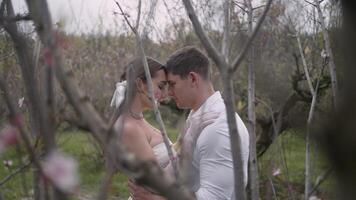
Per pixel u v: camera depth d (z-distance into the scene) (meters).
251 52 2.02
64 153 0.77
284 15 2.44
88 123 0.77
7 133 0.80
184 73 2.57
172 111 4.74
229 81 1.14
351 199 0.79
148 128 2.63
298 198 4.32
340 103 0.83
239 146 1.15
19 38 0.91
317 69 3.68
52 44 0.77
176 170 1.57
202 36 1.15
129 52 4.36
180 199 0.78
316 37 3.20
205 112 2.47
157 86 2.54
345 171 0.80
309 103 3.94
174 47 6.06
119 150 0.78
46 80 0.84
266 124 5.27
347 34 0.84
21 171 1.15
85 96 0.79
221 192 2.39
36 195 0.98
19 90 2.12
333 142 0.82
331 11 2.13
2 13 1.03
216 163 2.39
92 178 6.38
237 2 2.13
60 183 0.71
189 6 1.15
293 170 4.75
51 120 0.83
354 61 0.83
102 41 6.17
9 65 2.26
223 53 1.29
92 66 6.77
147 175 0.77
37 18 0.77
